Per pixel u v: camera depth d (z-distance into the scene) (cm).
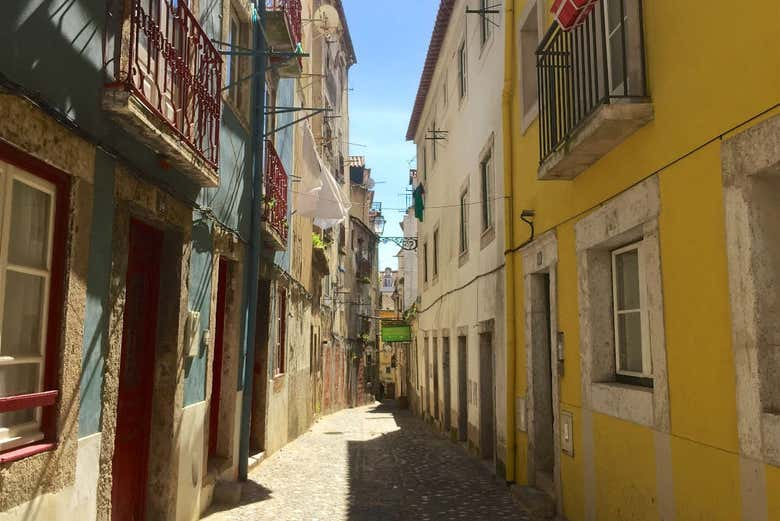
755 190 336
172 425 516
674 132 415
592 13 491
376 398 3834
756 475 325
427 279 1856
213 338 645
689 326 395
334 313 2245
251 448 954
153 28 418
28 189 314
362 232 3234
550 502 652
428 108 1814
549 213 677
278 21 829
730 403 351
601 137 481
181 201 524
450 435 1346
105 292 389
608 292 561
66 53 333
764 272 330
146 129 407
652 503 443
